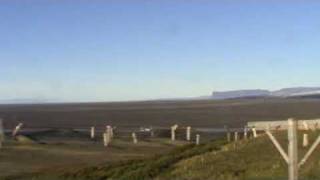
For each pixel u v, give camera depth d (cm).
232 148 3006
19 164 3622
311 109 19050
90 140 5725
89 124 10844
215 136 6850
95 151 4650
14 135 5672
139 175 2686
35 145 4681
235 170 2481
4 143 4631
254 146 2855
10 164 3600
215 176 2417
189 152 3231
